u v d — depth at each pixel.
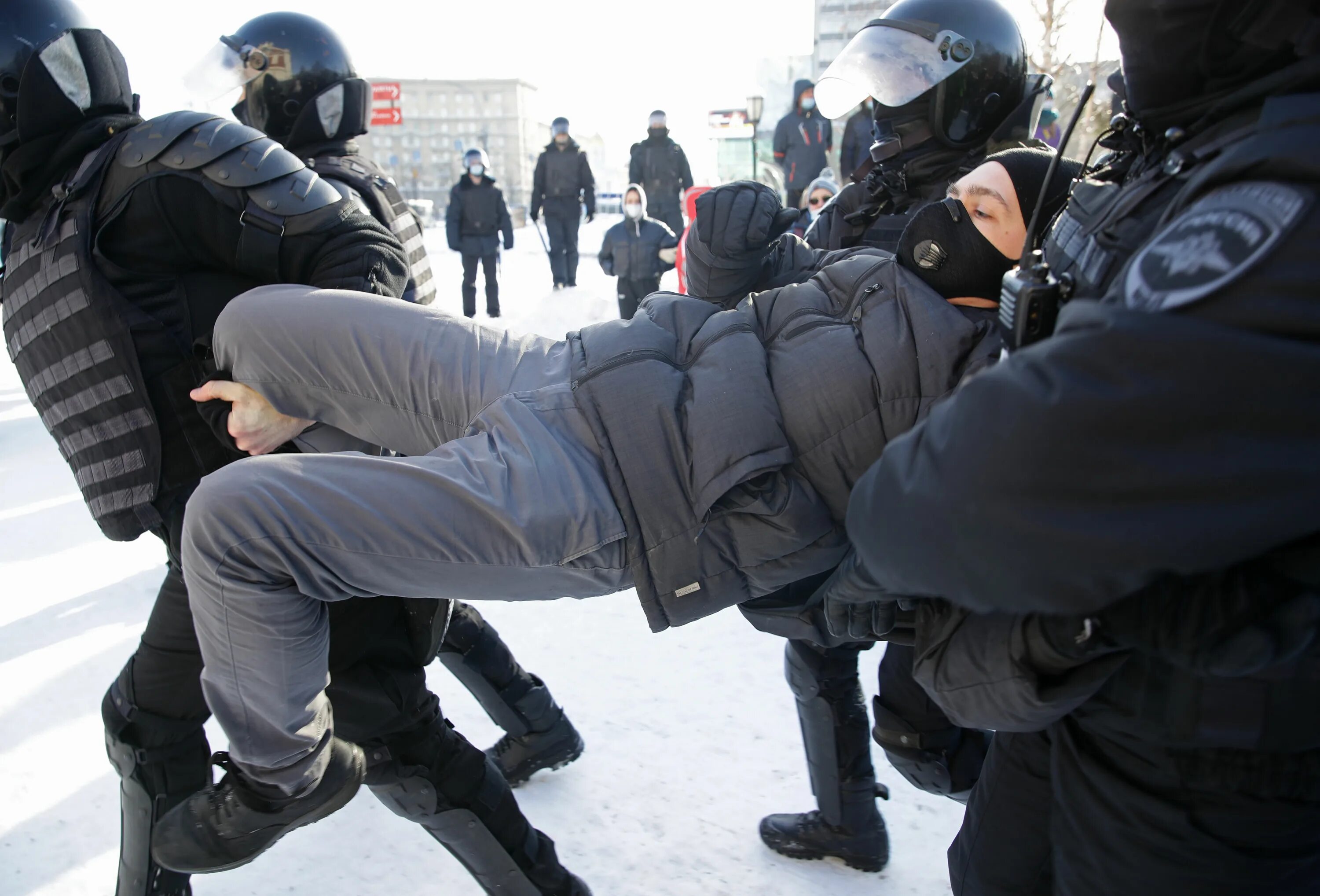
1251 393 0.65
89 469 1.49
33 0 1.45
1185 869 0.89
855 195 2.11
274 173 1.45
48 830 1.99
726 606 1.33
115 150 1.49
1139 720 0.88
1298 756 0.84
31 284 1.48
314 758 1.29
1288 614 0.74
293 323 1.38
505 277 13.34
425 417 1.40
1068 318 0.75
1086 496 0.68
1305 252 0.66
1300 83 0.76
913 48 1.79
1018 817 1.11
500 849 1.59
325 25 2.03
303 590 1.21
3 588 3.27
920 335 1.24
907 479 0.81
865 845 1.84
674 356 1.35
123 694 1.55
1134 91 0.91
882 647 2.86
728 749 2.25
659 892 1.81
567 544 1.22
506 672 2.06
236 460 1.53
